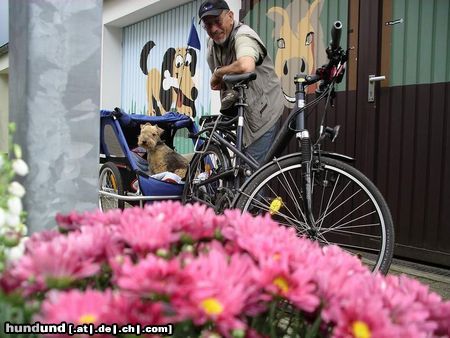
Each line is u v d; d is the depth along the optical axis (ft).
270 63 11.10
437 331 3.19
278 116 10.98
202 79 19.48
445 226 10.81
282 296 2.94
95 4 5.41
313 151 8.50
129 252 3.32
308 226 8.35
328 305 2.92
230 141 10.77
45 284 2.82
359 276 3.43
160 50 22.00
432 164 11.05
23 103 5.20
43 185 5.19
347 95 12.67
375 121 12.06
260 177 8.62
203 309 2.59
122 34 24.76
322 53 13.60
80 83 5.35
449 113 10.77
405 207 11.51
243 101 10.12
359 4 12.45
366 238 10.75
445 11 10.85
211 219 4.02
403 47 11.59
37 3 5.12
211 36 11.17
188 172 11.25
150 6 20.77
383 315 2.69
